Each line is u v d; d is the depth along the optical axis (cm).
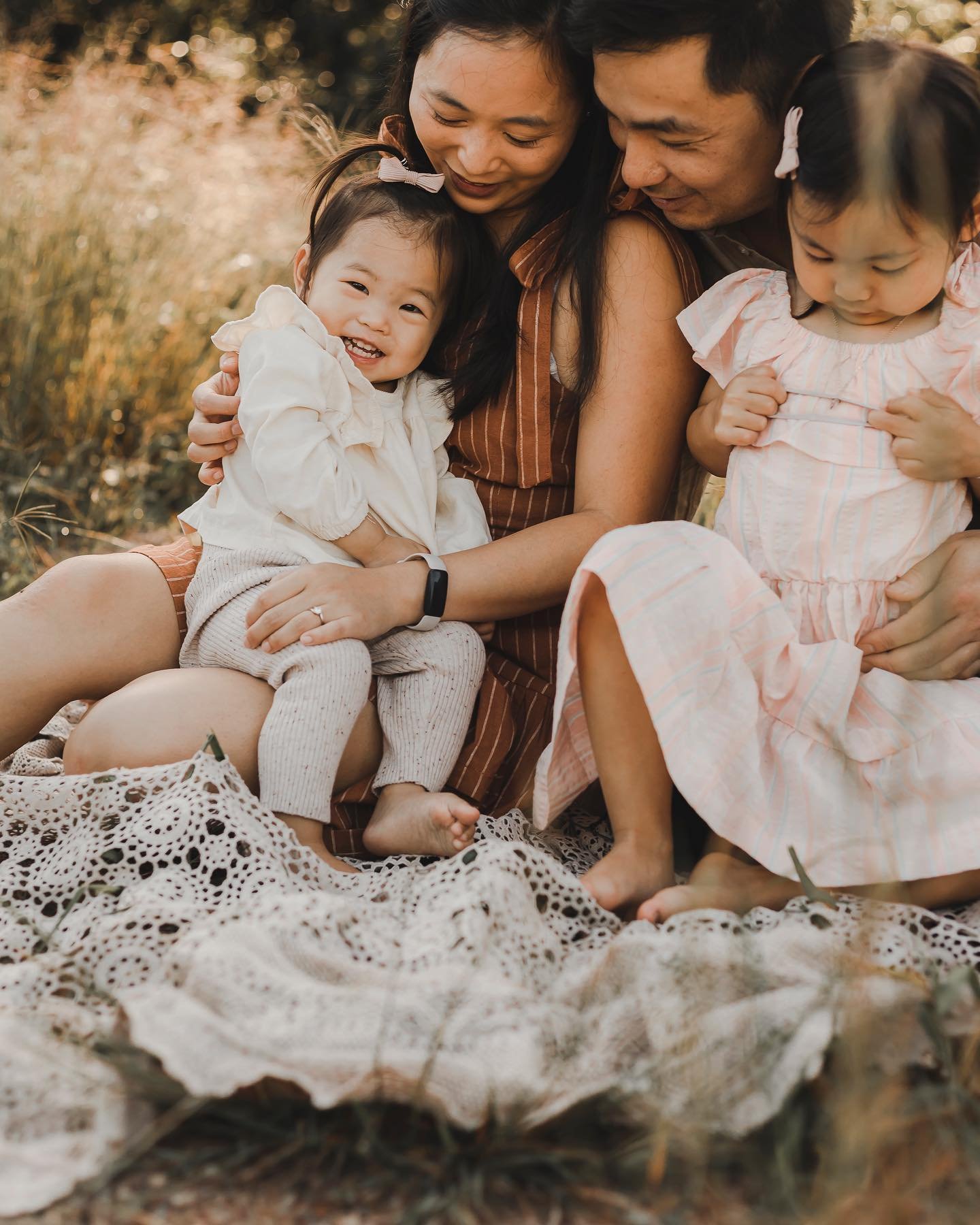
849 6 189
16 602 190
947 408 174
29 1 865
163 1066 122
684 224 198
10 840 171
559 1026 129
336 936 141
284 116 602
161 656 196
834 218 167
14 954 152
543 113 192
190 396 407
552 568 195
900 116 162
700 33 174
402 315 203
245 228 491
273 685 183
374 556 195
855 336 180
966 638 176
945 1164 116
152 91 569
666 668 164
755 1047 124
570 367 203
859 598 178
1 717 188
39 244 424
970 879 164
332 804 193
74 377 396
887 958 141
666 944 140
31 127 504
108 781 171
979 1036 127
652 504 203
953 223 168
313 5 1058
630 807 170
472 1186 114
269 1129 121
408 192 206
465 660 190
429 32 198
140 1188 117
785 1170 113
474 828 175
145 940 143
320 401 193
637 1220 114
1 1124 120
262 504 196
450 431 211
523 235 204
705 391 199
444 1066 119
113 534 348
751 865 174
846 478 177
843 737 169
